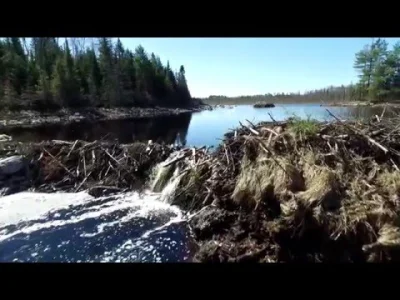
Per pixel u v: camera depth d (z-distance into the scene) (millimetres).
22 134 16641
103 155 8117
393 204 4070
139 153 8062
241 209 4984
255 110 32875
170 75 60688
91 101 38938
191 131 16641
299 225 4113
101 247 4797
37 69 38031
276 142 5301
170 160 7426
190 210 5988
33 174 7797
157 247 4758
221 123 20797
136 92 47469
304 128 5355
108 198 6891
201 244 4738
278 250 4074
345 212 4051
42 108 33562
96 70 43625
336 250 3928
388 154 5059
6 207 6371
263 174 4848
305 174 4629
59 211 6176
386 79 32969
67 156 8156
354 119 6215
